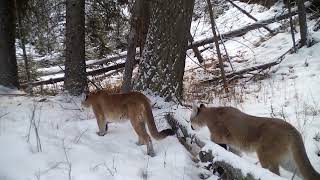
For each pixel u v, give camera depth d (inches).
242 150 119.3
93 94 143.7
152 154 127.7
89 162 118.0
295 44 254.2
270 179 98.9
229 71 259.0
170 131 129.4
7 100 173.8
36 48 269.9
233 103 187.2
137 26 205.8
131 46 204.1
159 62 175.6
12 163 113.4
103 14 235.8
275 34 308.2
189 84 238.8
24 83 236.7
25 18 234.4
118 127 151.3
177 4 172.1
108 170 113.7
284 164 107.7
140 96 133.0
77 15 197.8
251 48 306.2
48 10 245.8
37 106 165.2
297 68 222.8
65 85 200.1
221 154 115.2
